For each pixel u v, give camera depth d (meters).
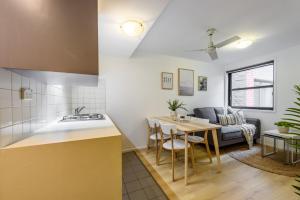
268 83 3.65
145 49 3.20
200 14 1.92
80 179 0.92
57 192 0.87
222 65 4.47
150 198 1.67
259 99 3.83
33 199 0.83
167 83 3.62
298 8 1.81
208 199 1.64
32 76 1.10
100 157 0.97
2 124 0.80
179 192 1.77
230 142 3.15
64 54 0.88
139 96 3.32
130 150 3.20
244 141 3.47
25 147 0.82
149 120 2.89
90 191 0.94
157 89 3.51
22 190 0.81
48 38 0.85
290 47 3.11
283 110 3.22
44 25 0.84
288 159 2.49
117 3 1.42
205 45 2.97
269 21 2.10
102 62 3.02
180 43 2.87
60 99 2.08
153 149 3.27
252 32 2.43
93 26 0.95
